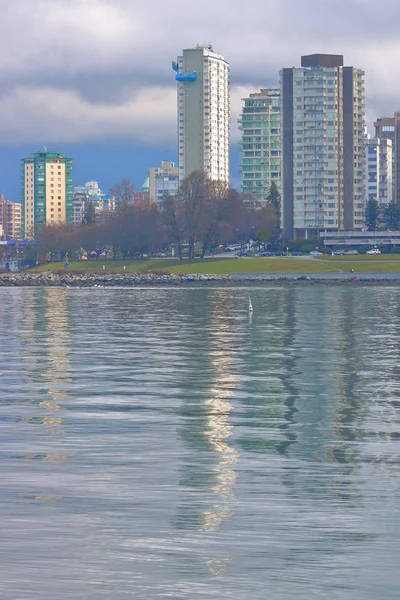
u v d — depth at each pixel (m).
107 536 38.44
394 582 33.97
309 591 33.19
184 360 102.81
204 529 39.44
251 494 44.91
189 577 34.25
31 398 74.81
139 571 34.72
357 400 74.69
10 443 56.41
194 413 68.00
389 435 60.06
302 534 38.81
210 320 168.88
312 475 48.78
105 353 110.06
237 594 32.91
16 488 45.59
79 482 46.88
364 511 42.09
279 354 109.44
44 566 35.06
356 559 36.03
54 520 40.44
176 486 46.28
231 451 54.72
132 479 47.62
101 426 62.41
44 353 110.19
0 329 148.38
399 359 104.19
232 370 94.00
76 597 32.44
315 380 86.69
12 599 32.22
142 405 71.56
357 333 139.62
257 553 36.66
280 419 65.88
